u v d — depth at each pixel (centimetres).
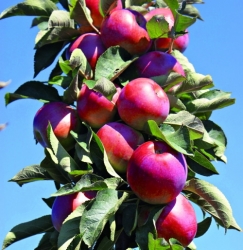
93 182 87
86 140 92
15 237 96
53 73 105
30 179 97
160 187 87
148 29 97
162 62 97
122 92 92
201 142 97
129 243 92
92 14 101
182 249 83
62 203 92
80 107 95
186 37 107
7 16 105
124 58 97
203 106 99
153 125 88
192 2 112
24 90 99
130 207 89
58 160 90
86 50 98
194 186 93
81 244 90
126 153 91
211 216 95
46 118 96
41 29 107
